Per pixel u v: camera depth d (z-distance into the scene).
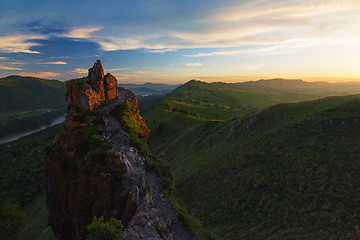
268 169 53.09
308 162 48.75
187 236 20.41
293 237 33.12
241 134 81.81
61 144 31.28
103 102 35.81
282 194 44.03
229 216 45.03
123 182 22.53
